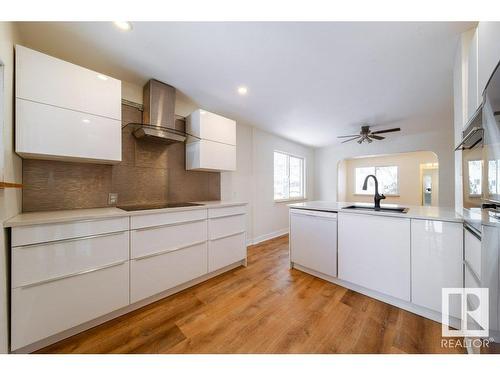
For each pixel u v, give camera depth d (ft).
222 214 8.21
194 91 8.42
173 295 6.62
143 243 5.86
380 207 7.23
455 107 6.08
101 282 5.06
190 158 9.11
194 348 4.37
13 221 3.94
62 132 5.06
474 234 4.04
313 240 7.80
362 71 6.96
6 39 4.06
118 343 4.52
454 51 5.88
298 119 11.89
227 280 7.70
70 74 5.19
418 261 5.34
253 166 13.32
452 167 13.97
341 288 6.98
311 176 19.98
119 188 7.38
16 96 4.47
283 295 6.56
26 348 4.18
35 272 4.18
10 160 4.30
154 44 5.59
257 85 7.93
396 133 15.20
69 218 4.57
